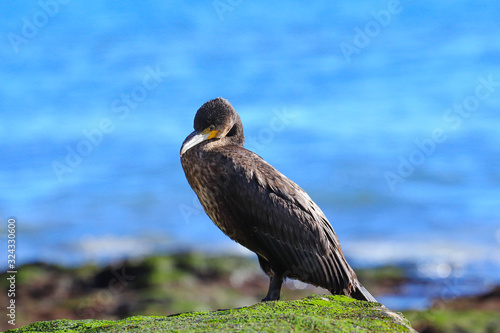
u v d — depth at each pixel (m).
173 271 14.73
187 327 5.27
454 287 14.48
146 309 12.78
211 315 5.99
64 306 13.34
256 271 15.41
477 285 14.63
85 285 14.40
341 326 5.17
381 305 6.23
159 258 15.24
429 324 11.41
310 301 6.39
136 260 15.28
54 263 15.37
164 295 13.38
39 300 13.70
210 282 14.62
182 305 12.99
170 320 5.79
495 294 13.51
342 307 6.10
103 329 5.82
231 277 14.95
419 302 13.54
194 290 13.91
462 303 13.07
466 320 11.52
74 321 6.54
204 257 15.61
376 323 5.46
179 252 16.81
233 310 6.25
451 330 11.09
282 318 5.30
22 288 14.05
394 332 5.28
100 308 13.09
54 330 6.29
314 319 5.25
